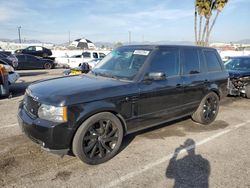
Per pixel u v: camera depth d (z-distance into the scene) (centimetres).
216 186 321
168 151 422
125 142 455
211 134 509
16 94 916
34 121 339
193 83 508
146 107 422
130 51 473
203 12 1958
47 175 338
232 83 849
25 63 2123
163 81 447
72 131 335
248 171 360
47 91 358
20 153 399
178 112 490
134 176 341
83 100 342
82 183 322
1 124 542
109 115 371
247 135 507
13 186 311
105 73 454
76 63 2341
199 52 548
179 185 322
